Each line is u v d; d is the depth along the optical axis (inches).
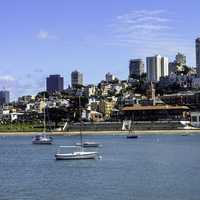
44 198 3526.1
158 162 6048.2
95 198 3501.5
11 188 4010.8
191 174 4724.4
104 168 5438.0
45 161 6441.9
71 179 4544.8
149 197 3506.4
